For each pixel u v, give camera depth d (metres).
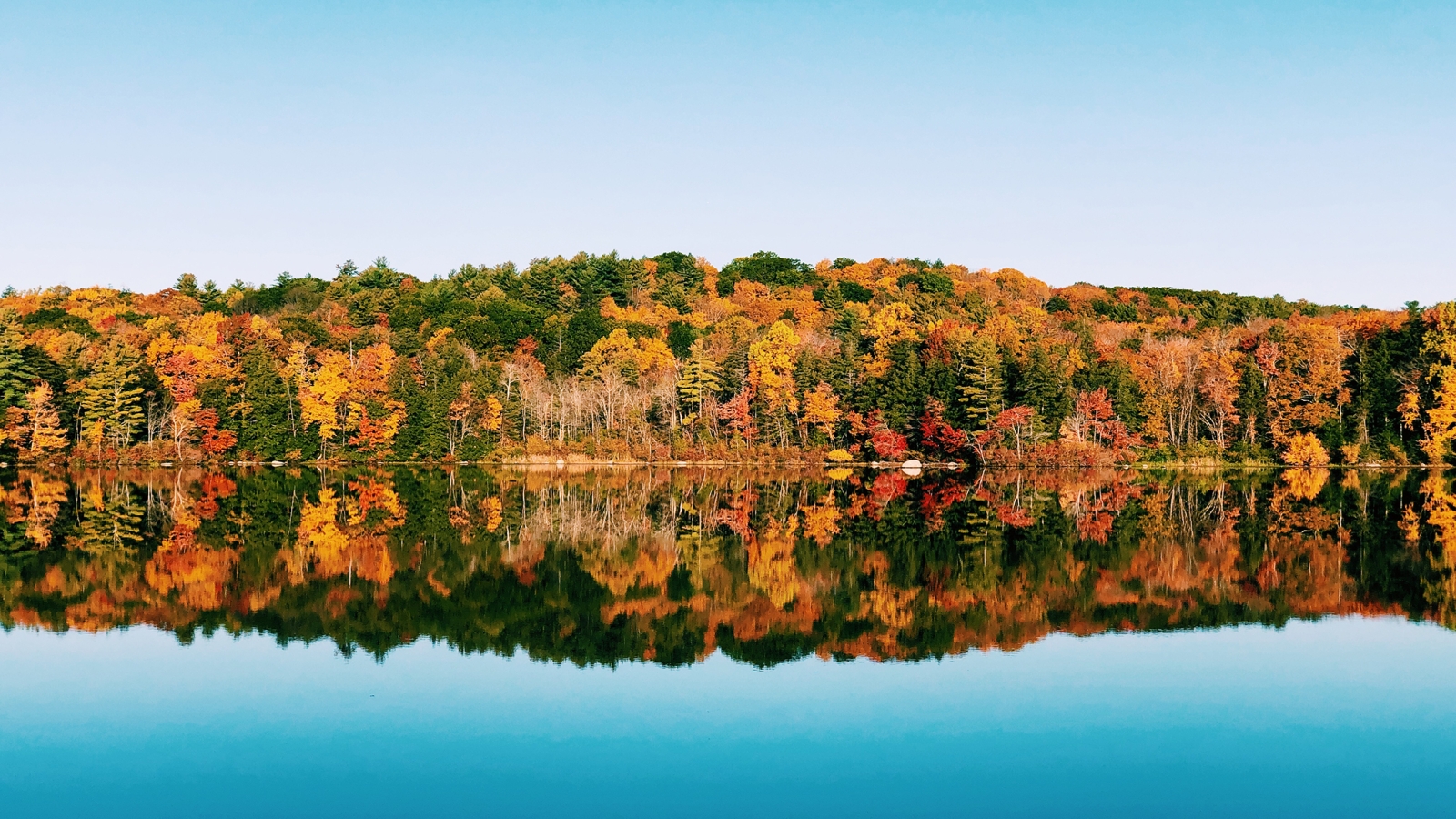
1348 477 82.19
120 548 39.78
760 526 49.12
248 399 100.88
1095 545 41.28
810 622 27.75
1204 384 97.62
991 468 95.00
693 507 59.31
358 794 16.00
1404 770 16.89
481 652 24.39
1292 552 38.81
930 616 28.23
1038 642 25.31
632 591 32.06
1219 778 16.59
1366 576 33.72
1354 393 96.19
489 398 104.50
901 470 95.88
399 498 64.12
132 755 17.52
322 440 102.56
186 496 63.84
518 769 16.97
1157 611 28.73
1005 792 16.09
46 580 32.91
